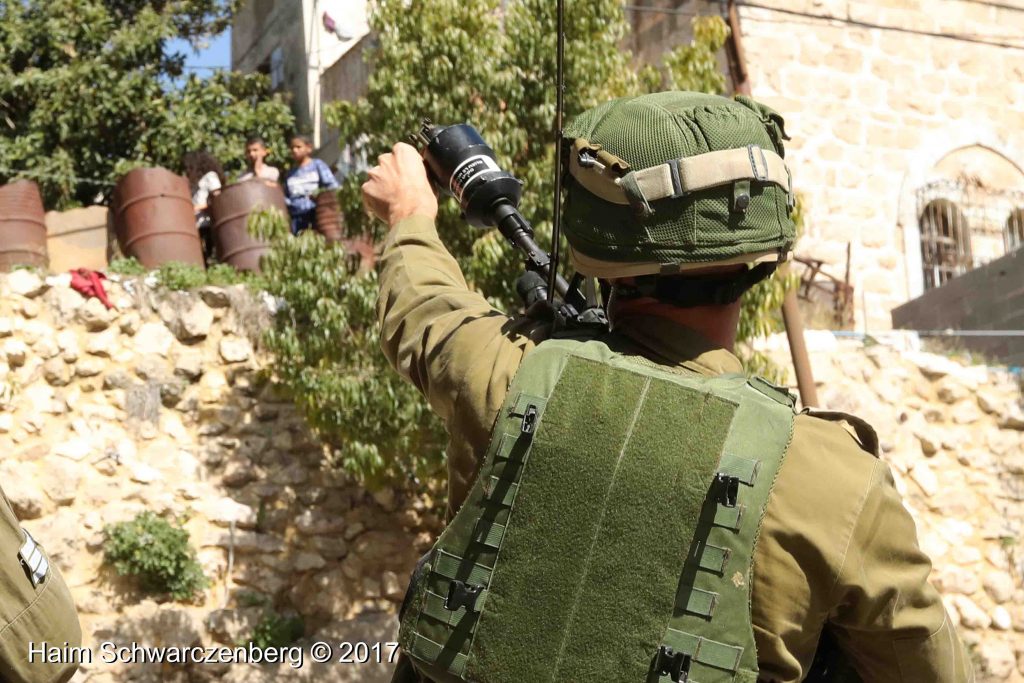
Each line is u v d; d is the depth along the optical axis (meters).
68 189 12.26
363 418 8.32
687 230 1.63
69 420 8.98
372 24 7.95
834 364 10.68
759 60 13.14
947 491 10.66
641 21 13.38
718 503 1.50
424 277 1.90
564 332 1.78
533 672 1.52
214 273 9.88
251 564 9.17
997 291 11.69
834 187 13.30
